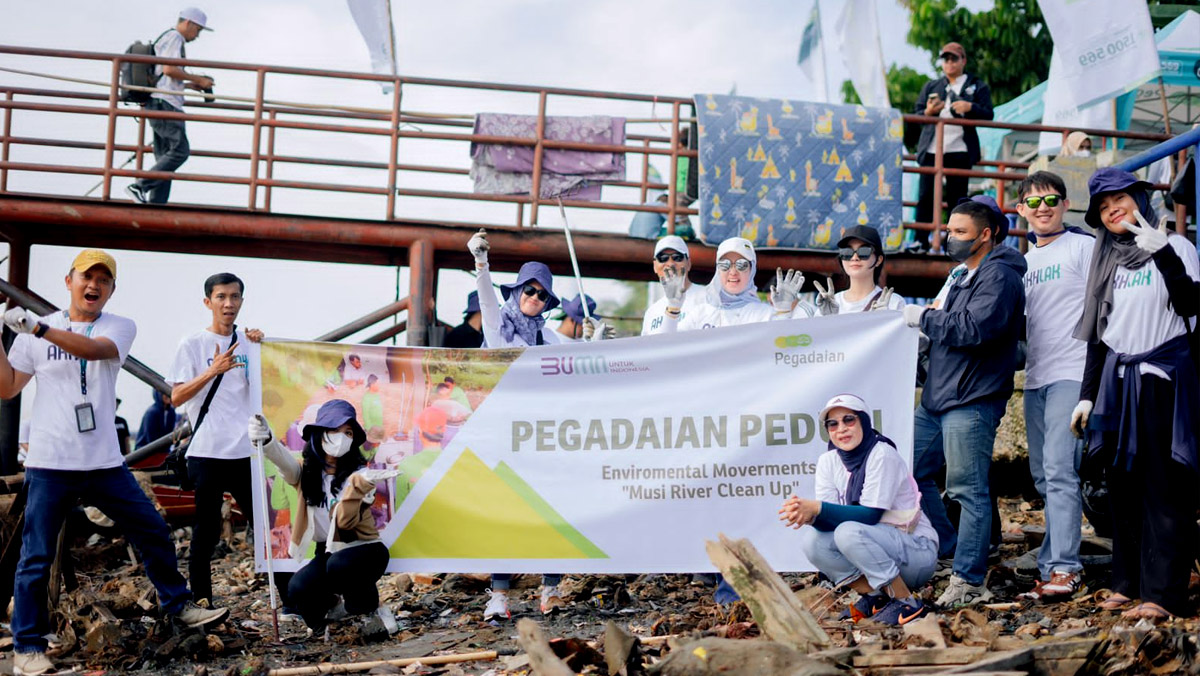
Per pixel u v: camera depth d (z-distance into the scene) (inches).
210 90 477.1
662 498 273.3
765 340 275.4
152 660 242.7
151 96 460.8
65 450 243.9
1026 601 261.9
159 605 272.7
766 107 439.5
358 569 255.4
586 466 275.9
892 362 270.1
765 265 441.4
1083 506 313.1
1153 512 235.6
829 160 441.1
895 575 235.5
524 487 275.9
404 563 273.6
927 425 282.4
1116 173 243.4
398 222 430.9
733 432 273.3
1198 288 235.9
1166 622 228.4
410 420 279.7
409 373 282.0
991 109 471.8
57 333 237.9
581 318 452.8
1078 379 260.8
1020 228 478.3
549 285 317.4
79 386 247.1
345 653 249.1
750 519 271.3
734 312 303.4
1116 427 240.4
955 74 472.1
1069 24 443.8
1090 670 191.9
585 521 273.6
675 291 296.4
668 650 221.1
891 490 241.0
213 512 286.0
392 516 275.0
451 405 280.5
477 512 275.3
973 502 261.9
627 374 278.8
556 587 284.7
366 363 282.7
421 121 464.4
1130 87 435.8
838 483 251.3
